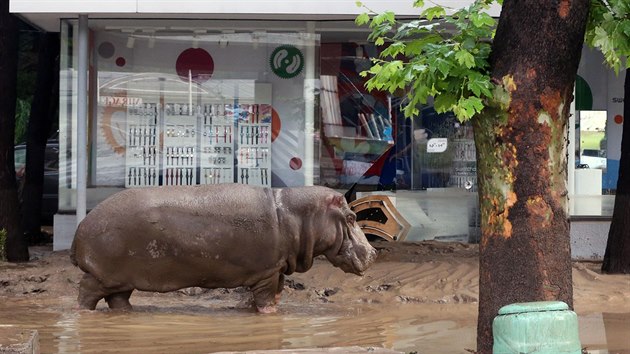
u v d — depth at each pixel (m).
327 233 12.73
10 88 18.56
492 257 8.91
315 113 19.19
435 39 9.53
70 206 18.92
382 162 19.66
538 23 8.66
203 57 19.08
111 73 18.91
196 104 19.16
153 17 18.31
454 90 8.85
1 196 18.12
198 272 12.55
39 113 23.06
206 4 17.36
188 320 12.26
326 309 13.45
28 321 12.00
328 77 19.14
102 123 18.92
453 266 16.61
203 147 19.22
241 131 19.23
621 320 12.59
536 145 8.77
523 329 7.98
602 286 15.31
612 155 20.73
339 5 17.31
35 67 28.36
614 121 20.75
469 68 8.73
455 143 19.92
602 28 9.16
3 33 18.56
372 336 11.30
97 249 12.49
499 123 8.83
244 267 12.59
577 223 19.38
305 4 17.31
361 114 19.42
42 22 19.05
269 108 19.22
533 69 8.70
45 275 15.67
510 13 8.81
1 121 18.30
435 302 14.17
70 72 18.67
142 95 19.03
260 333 11.39
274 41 19.06
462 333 11.55
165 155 19.12
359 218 19.62
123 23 18.73
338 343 10.80
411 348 10.53
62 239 18.86
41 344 10.53
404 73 8.85
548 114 8.77
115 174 18.97
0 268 16.44
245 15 17.92
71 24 18.58
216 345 10.62
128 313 12.70
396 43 9.67
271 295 12.95
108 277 12.59
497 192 8.88
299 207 12.72
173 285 12.63
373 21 9.71
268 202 12.69
